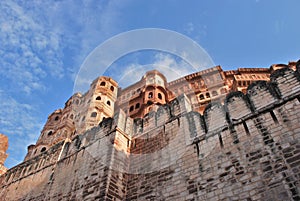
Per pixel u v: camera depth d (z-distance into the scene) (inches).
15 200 562.3
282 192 250.2
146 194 365.1
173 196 331.9
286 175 260.4
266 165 283.0
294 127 295.1
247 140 324.2
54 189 487.2
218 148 344.5
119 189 389.7
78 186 434.6
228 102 403.9
